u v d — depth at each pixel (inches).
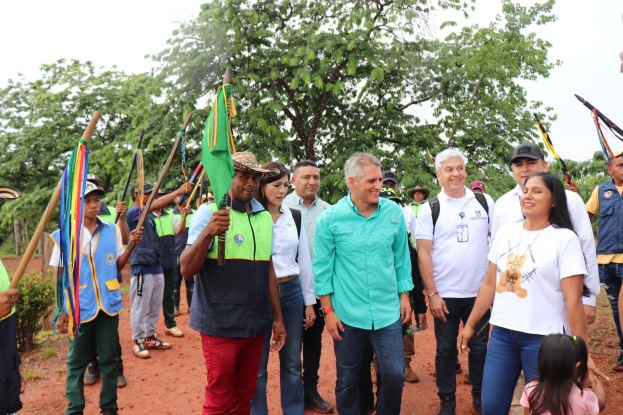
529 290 124.7
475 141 586.9
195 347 263.6
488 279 139.4
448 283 169.6
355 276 145.6
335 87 502.3
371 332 146.6
